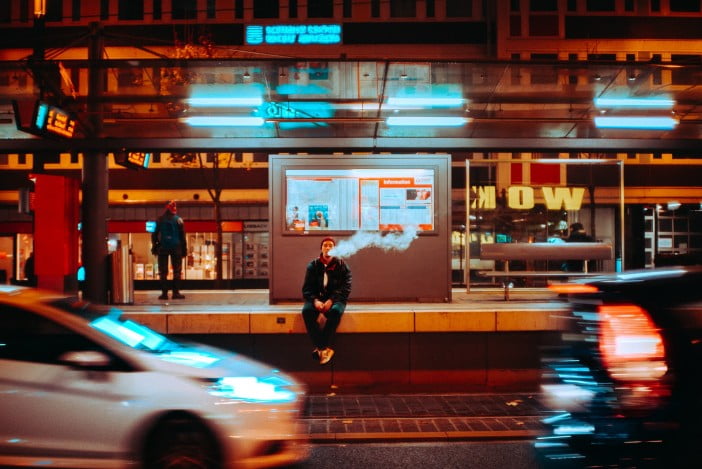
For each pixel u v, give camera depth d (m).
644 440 3.79
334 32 29.22
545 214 11.60
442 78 10.16
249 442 4.61
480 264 12.55
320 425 7.04
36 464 4.48
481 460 5.83
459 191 24.12
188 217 29.02
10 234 29.66
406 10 29.36
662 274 4.27
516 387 8.99
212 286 29.41
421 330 8.84
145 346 5.14
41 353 4.66
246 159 29.17
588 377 4.14
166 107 10.28
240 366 5.28
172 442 4.55
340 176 9.87
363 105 10.55
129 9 29.59
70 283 10.45
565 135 11.27
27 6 29.61
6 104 10.61
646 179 27.62
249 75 9.98
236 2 29.48
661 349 3.87
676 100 10.59
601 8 29.03
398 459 5.89
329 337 8.48
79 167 29.64
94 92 9.84
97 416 4.52
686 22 29.12
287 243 9.78
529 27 28.78
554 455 4.42
